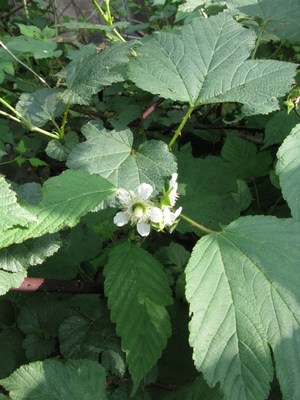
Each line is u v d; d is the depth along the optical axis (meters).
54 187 0.14
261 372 0.12
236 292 0.13
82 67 0.18
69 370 0.15
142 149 0.17
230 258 0.14
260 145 0.31
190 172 0.22
